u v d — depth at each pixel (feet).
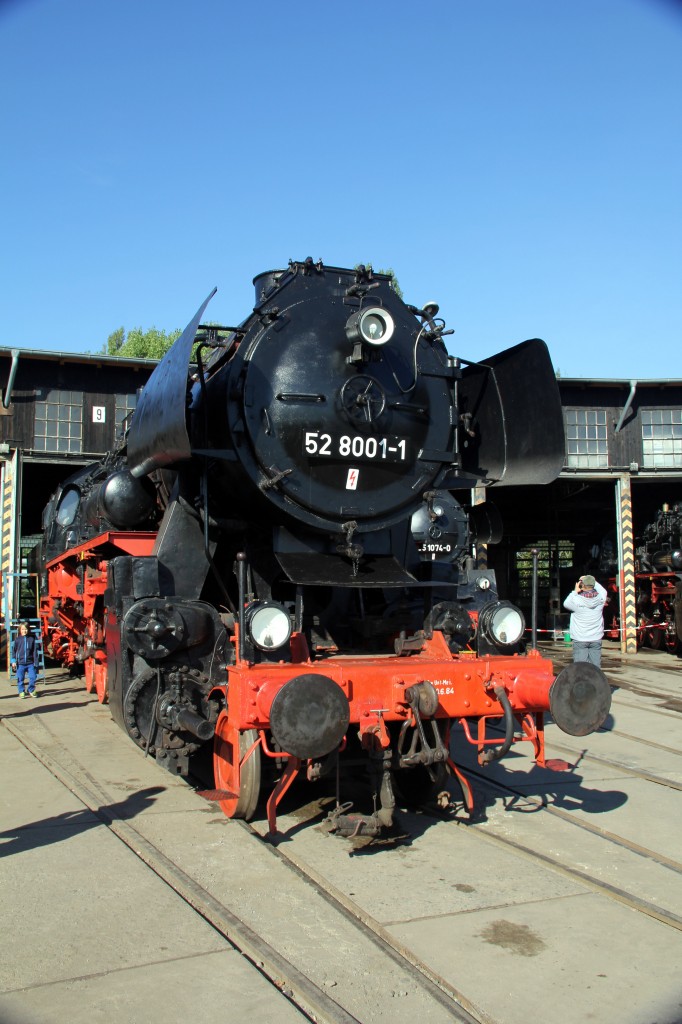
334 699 15.28
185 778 22.38
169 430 17.92
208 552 19.51
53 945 12.25
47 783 21.89
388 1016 10.39
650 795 21.18
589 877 15.28
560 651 59.52
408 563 21.21
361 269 20.98
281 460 19.15
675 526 61.11
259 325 19.65
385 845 17.15
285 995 10.96
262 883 14.78
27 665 37.32
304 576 18.92
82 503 34.01
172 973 11.41
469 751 26.30
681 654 57.88
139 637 18.61
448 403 21.88
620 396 60.39
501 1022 10.37
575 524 79.36
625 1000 10.93
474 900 14.20
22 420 49.57
